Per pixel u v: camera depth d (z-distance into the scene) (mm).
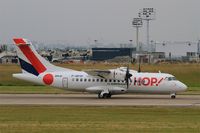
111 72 187250
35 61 191000
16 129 101125
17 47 191375
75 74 190625
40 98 184375
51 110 140750
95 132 98062
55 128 102875
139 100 178375
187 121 117562
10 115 128375
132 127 105062
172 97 190625
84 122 114500
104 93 187750
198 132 98875
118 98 188625
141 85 188250
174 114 133125
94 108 146750
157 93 190375
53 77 190500
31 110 140625
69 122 114312
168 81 188000
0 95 199125
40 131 98812
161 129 102438
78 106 152250
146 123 112875
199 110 143000
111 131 99188
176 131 99938
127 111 139750
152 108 147750
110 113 134500
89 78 189625
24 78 190750
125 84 188250
